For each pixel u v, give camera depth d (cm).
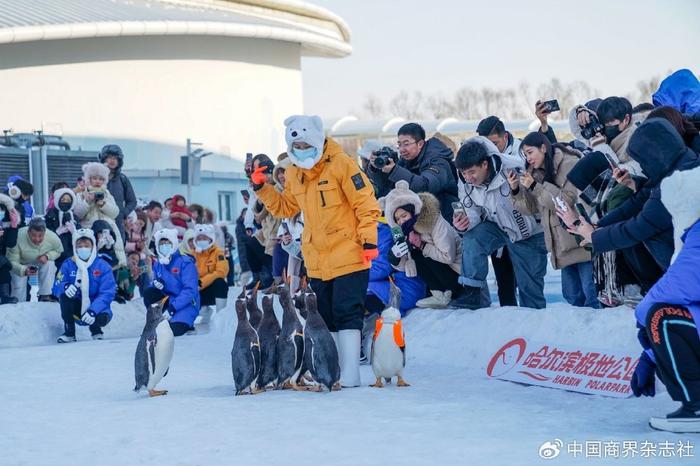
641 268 710
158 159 2927
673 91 814
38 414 674
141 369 729
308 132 741
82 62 2778
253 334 727
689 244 534
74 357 1021
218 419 619
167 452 526
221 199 2881
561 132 2450
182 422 613
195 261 1340
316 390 729
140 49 2891
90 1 3106
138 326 1364
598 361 705
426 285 982
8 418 664
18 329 1259
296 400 687
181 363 941
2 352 1102
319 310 779
